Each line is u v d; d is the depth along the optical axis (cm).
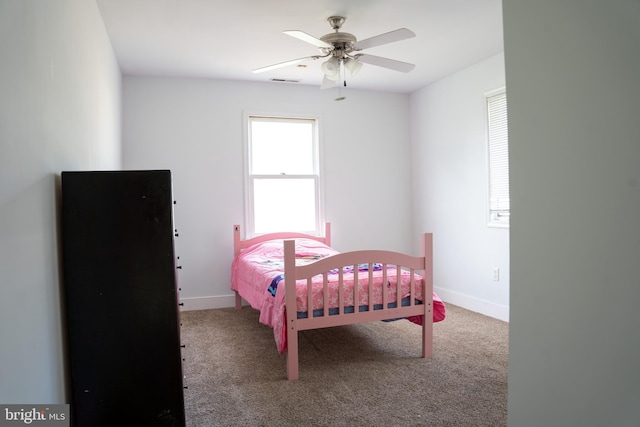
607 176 98
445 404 211
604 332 100
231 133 427
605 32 98
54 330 150
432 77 428
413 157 488
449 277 432
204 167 420
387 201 483
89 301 162
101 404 163
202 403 216
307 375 251
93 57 238
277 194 449
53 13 155
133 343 166
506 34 127
